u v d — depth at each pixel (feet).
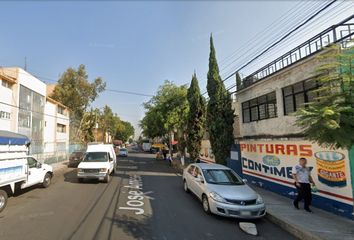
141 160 118.42
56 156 96.63
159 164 97.86
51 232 22.62
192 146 71.31
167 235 22.63
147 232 23.21
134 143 508.12
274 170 40.88
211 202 28.40
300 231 23.34
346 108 17.65
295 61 38.32
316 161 31.65
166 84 93.91
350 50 19.74
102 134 245.45
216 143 53.16
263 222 27.96
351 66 19.02
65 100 135.23
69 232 22.67
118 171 71.56
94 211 29.73
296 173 30.53
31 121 86.74
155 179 57.06
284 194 38.09
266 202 34.22
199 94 72.69
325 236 21.75
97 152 56.39
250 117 54.75
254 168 47.39
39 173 42.91
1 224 24.75
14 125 74.84
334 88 19.69
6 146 31.60
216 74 55.06
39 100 94.12
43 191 41.93
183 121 85.35
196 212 30.30
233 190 29.32
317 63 34.06
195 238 22.15
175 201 35.65
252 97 52.95
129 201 35.12
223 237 22.68
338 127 17.11
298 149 35.04
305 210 29.99
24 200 35.24
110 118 263.90
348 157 27.12
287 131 41.04
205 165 37.68
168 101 90.48
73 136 145.48
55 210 30.01
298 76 38.58
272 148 41.47
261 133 49.24
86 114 158.20
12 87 75.82
